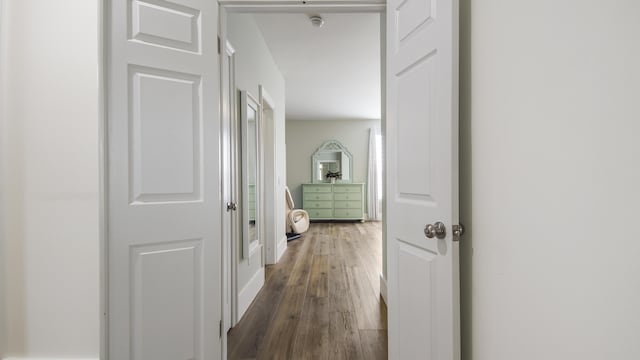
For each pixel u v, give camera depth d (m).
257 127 2.92
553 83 0.71
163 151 1.35
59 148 1.32
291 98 5.42
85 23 1.31
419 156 1.21
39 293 1.32
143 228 1.32
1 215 1.32
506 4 0.89
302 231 5.52
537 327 0.78
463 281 1.17
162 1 1.34
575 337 0.66
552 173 0.72
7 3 1.31
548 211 0.73
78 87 1.31
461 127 1.18
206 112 1.44
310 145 7.42
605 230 0.59
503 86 0.91
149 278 1.34
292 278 2.98
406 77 1.29
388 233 1.45
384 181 2.43
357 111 6.46
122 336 1.30
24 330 1.32
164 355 1.36
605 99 0.58
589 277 0.62
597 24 0.60
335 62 3.78
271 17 2.74
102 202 1.27
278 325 2.01
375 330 1.93
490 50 0.98
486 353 1.02
